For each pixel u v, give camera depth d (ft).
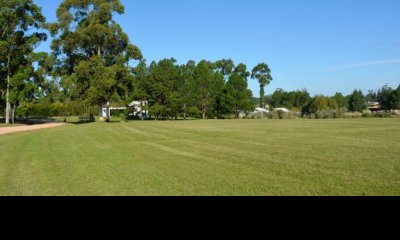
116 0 182.19
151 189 27.94
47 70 176.76
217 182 29.89
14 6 161.58
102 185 29.66
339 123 130.31
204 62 268.41
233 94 263.90
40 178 33.17
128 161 42.70
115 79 178.50
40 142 70.23
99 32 175.11
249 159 42.60
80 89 175.83
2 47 153.58
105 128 117.08
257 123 144.66
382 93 347.56
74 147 59.82
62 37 180.65
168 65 237.86
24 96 162.30
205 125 130.21
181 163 40.45
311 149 51.44
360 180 29.58
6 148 60.23
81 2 180.24
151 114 234.79
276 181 29.91
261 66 414.62
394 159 40.83
